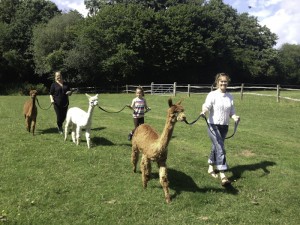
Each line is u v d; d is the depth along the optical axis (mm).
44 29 43062
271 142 10391
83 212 5547
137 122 9125
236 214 5672
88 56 40812
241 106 18922
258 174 7477
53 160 7879
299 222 5547
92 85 45500
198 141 10258
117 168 7488
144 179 6406
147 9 46125
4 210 5453
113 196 6141
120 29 41500
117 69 42625
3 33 44375
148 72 47250
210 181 6961
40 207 5668
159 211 5684
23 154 8297
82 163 7723
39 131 10891
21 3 52188
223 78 6734
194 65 49938
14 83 43188
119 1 54281
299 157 8891
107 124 12852
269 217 5648
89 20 43531
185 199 6082
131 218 5426
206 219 5469
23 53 45625
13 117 13734
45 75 47625
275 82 64812
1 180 6672
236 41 60531
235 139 10641
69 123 9633
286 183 7020
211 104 6770
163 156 6004
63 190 6301
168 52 45188
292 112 17016
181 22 46094
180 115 5766
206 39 47938
